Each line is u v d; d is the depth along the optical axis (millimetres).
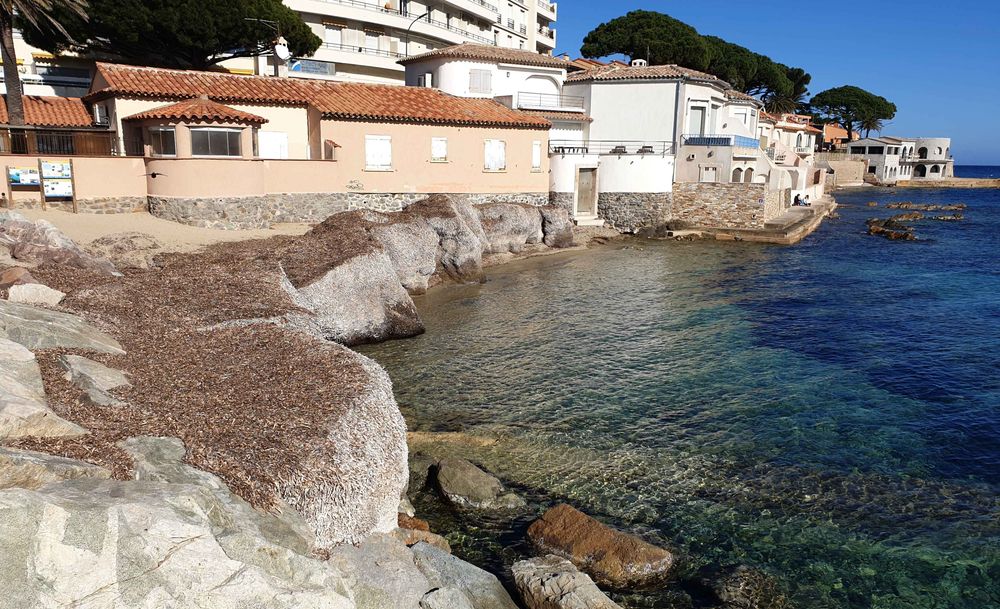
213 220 30922
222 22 45875
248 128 31734
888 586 11328
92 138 32094
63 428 9047
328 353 14664
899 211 80875
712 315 28375
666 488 14211
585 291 32781
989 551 12242
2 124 30453
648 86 54062
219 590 6535
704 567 11719
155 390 11742
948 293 33125
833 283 35406
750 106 68438
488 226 40375
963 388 20078
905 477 14789
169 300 18000
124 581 6141
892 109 145875
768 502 13734
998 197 111312
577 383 20125
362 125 37219
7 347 10750
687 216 52750
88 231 26984
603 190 51688
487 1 81625
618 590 11180
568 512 12586
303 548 8289
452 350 23297
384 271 25422
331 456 10164
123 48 47500
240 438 10133
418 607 9016
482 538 12438
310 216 35938
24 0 30766
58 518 5969
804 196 73438
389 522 11289
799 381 20562
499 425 17094
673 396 19234
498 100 52438
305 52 54656
